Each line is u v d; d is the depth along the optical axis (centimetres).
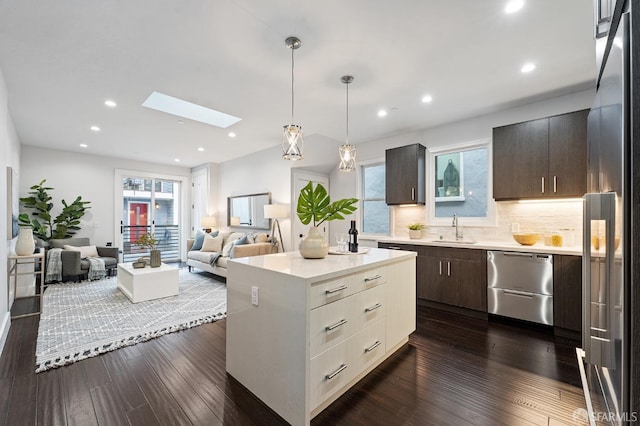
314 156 521
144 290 376
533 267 290
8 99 317
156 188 712
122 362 223
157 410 168
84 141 499
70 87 292
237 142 513
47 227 527
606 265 95
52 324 295
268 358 173
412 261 264
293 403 157
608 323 96
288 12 186
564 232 314
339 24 198
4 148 271
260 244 493
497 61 244
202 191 718
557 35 209
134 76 270
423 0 176
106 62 246
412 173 413
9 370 209
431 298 363
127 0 176
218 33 208
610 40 100
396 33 207
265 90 300
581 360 219
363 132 445
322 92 305
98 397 179
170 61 245
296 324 157
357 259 219
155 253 416
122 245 634
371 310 205
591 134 144
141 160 663
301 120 393
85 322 301
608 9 103
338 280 175
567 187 291
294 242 527
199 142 511
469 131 384
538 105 329
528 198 317
